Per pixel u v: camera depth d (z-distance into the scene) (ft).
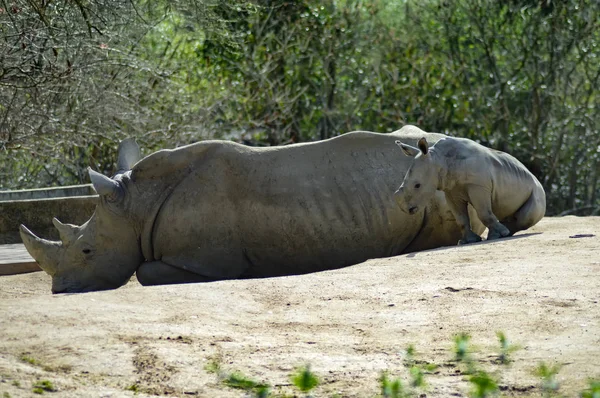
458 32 227.40
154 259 90.17
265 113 230.07
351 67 232.94
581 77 219.41
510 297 62.59
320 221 90.27
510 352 52.01
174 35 218.38
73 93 168.25
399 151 94.17
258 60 232.12
